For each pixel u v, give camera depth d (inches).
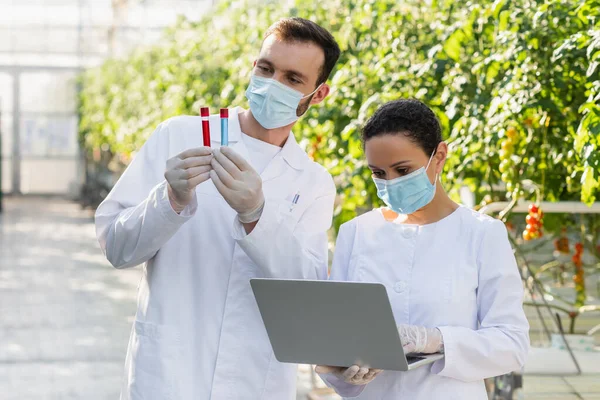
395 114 81.6
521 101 118.9
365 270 86.7
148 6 599.8
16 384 207.9
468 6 135.7
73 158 946.1
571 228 177.5
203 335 91.9
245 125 98.0
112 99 575.5
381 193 84.2
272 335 81.1
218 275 92.8
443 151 84.1
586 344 136.7
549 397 116.9
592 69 102.3
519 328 81.3
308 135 185.3
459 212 86.1
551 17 118.7
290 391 93.8
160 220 85.7
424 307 83.0
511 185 124.6
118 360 234.2
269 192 95.1
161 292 92.2
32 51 924.6
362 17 167.0
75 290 354.6
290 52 91.4
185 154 84.3
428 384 81.9
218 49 296.5
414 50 152.5
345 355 77.6
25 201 906.1
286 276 88.8
